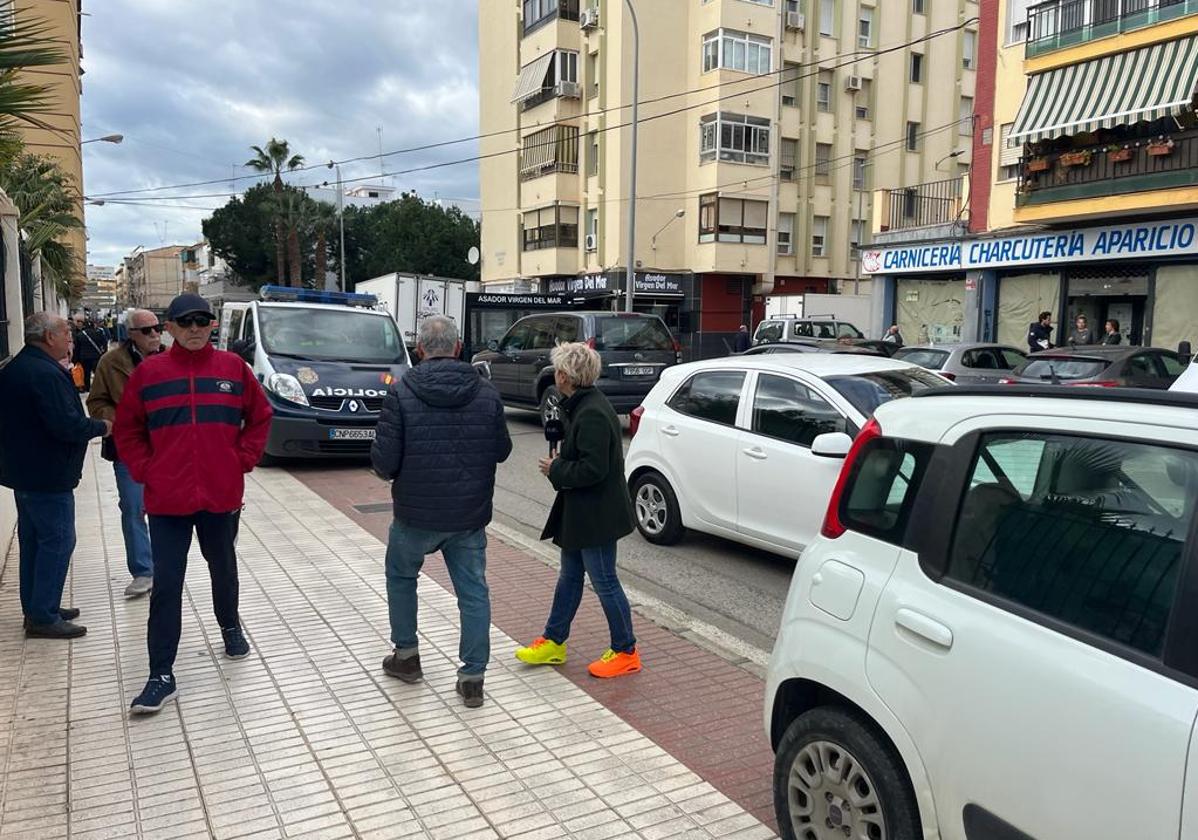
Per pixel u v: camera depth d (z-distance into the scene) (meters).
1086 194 19.03
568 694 4.41
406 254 56.25
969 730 2.37
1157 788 1.96
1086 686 2.13
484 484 4.18
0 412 4.73
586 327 13.57
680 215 36.34
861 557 2.83
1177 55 17.53
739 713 4.22
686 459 7.21
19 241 6.96
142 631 5.16
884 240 25.42
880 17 37.78
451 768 3.66
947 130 40.16
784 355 7.22
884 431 2.92
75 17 25.11
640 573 6.80
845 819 2.78
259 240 60.72
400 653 4.47
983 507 2.55
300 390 10.66
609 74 35.31
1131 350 12.58
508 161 40.94
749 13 34.38
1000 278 22.72
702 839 3.18
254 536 7.45
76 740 3.86
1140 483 2.23
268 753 3.77
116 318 33.78
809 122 36.69
